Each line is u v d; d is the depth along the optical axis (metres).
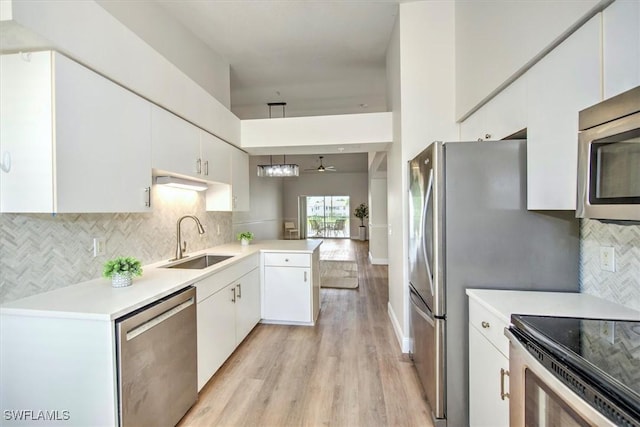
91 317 1.25
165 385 1.58
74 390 1.29
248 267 2.87
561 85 1.28
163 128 1.99
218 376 2.24
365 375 2.25
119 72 1.58
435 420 1.72
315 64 3.76
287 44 3.26
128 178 1.65
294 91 4.65
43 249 1.51
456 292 1.71
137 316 1.38
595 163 1.03
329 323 3.29
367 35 3.13
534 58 1.43
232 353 2.56
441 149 1.71
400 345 2.71
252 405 1.91
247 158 3.66
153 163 1.87
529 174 1.52
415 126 2.62
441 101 2.61
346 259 7.46
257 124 3.38
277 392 2.04
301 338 2.90
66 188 1.28
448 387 1.71
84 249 1.74
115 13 2.04
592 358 0.86
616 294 1.39
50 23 1.18
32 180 1.24
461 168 1.70
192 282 1.86
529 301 1.44
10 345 1.32
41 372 1.30
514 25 1.59
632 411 0.67
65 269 1.63
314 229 12.73
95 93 1.44
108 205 1.51
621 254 1.35
